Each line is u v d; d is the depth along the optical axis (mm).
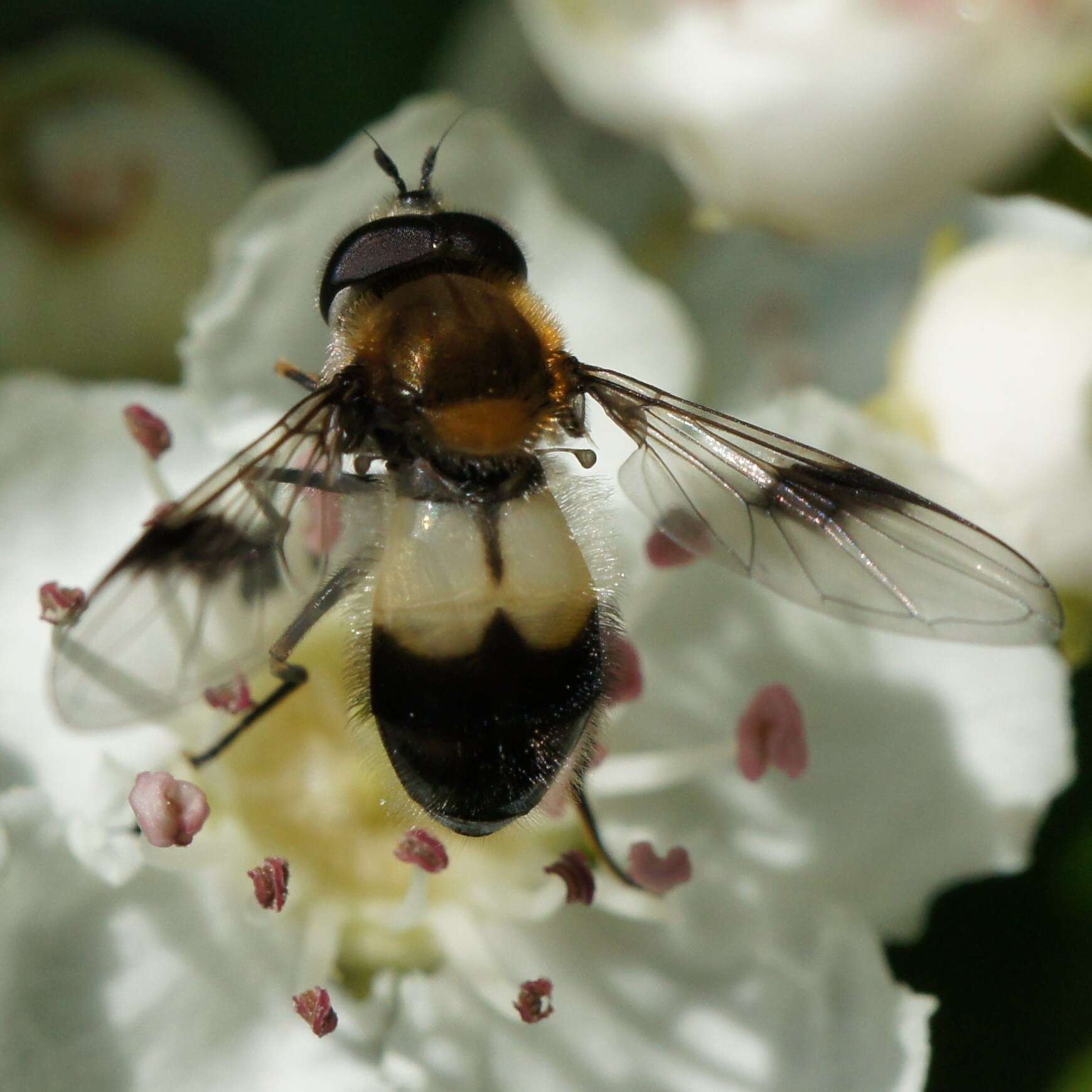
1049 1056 115
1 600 111
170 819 108
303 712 113
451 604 104
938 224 118
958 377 115
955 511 110
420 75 122
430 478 105
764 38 115
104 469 112
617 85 118
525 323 106
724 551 108
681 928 113
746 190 116
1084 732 117
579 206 125
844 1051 112
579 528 106
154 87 121
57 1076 109
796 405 112
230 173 121
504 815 104
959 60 113
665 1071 112
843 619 107
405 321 105
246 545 104
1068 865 116
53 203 121
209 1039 110
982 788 113
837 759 113
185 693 103
